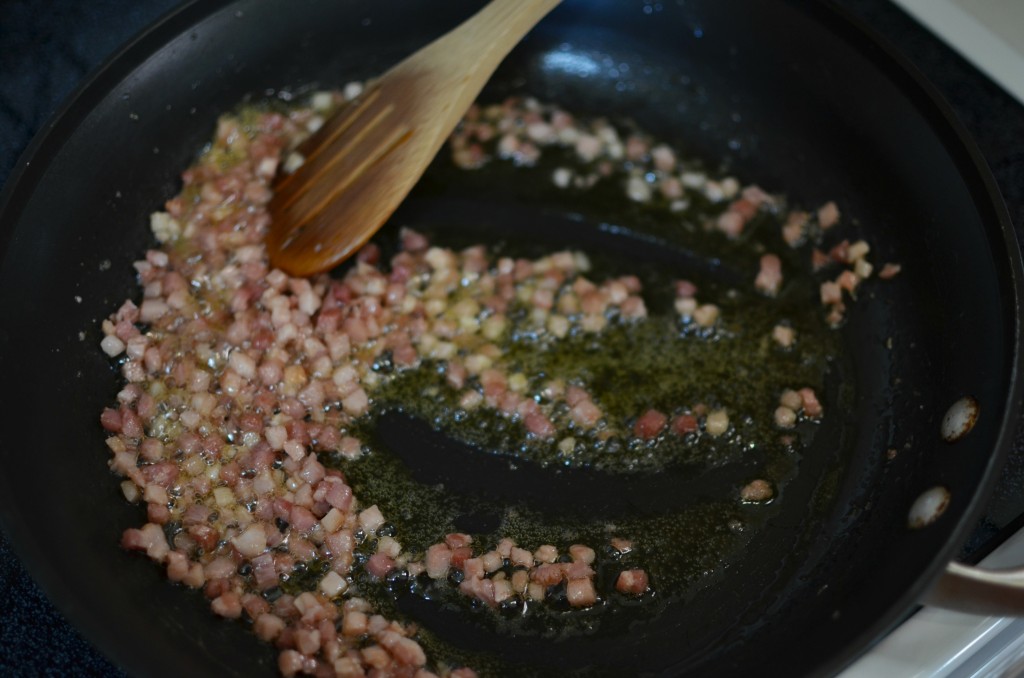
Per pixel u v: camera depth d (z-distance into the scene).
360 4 0.62
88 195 0.57
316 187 0.60
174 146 0.61
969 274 0.55
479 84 0.59
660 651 0.54
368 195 0.59
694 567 0.55
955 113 0.57
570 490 0.57
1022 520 0.54
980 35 0.60
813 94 0.62
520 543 0.56
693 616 0.54
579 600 0.54
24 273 0.55
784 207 0.63
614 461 0.57
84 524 0.53
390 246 0.62
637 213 0.63
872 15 0.62
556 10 0.64
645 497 0.57
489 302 0.61
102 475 0.55
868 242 0.60
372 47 0.64
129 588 0.52
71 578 0.50
